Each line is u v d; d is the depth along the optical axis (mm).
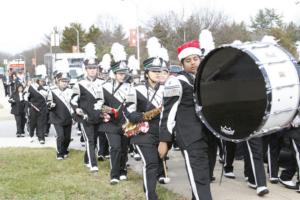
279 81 4230
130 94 5973
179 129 4992
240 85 4469
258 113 4301
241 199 6129
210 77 4773
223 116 4680
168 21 37875
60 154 9070
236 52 4457
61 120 9141
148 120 5754
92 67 7855
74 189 6645
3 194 6414
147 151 5668
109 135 7047
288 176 6656
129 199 6156
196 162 4930
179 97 4957
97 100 7148
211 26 36312
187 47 5137
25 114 13570
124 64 7254
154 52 6102
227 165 7293
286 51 4602
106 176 7539
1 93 38969
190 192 6527
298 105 4484
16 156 9344
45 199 6156
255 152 6230
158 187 6734
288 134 6270
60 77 9219
